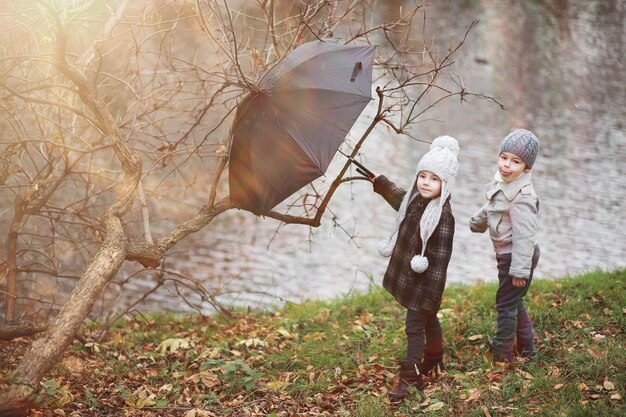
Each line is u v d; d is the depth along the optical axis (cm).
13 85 527
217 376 520
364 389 487
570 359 484
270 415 448
